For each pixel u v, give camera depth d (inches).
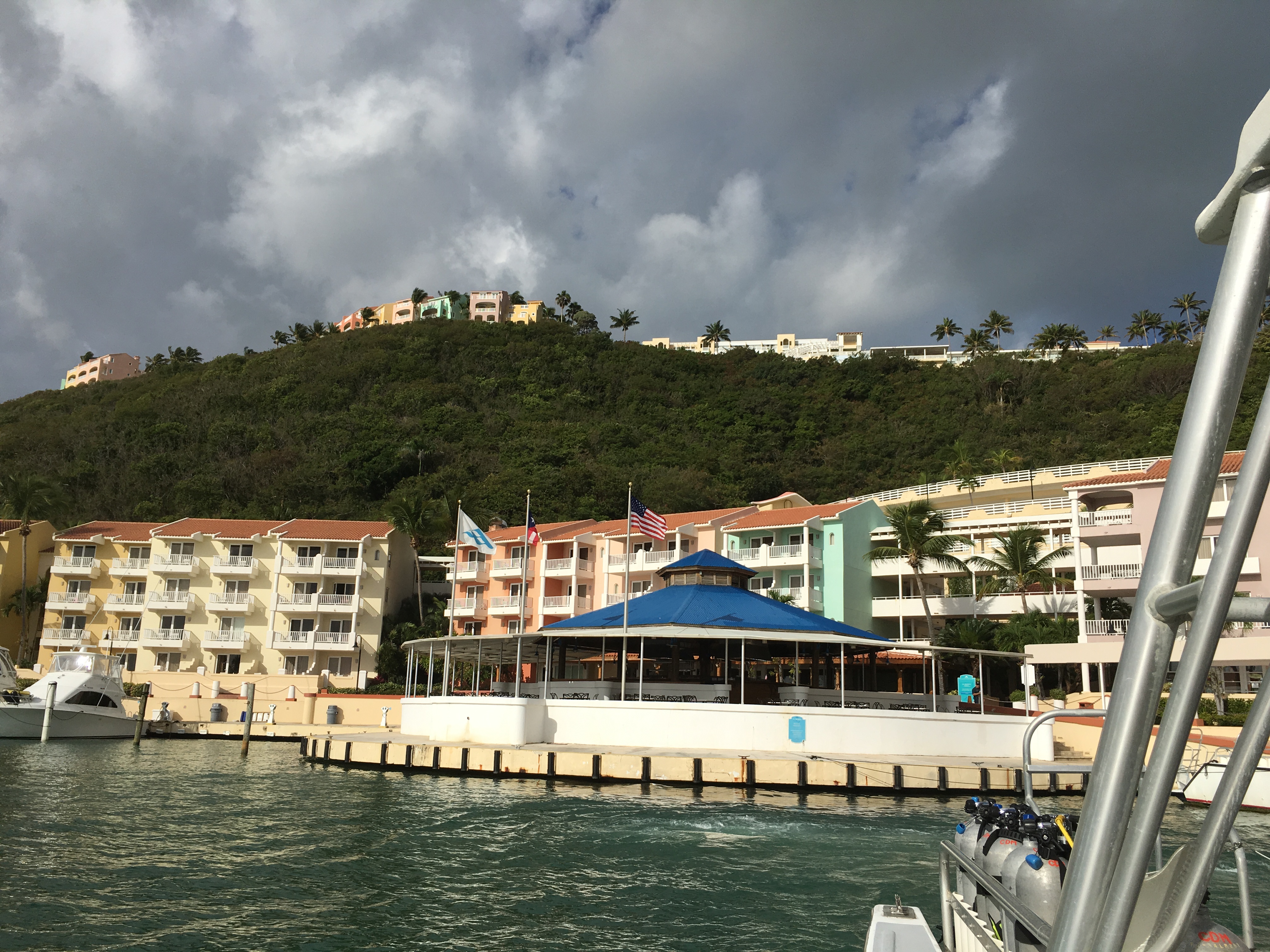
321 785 1214.3
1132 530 2066.9
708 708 1373.0
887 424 4608.8
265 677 2568.9
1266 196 108.5
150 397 5123.0
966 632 2187.5
